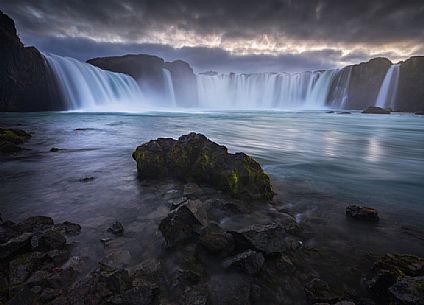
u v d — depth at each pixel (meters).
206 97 109.31
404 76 79.56
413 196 8.78
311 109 97.50
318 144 19.89
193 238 5.29
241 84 109.44
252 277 4.25
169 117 46.53
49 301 3.49
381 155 16.08
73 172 10.69
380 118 52.34
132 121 37.03
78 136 21.53
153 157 9.96
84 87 55.72
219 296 3.79
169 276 4.21
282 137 23.61
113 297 3.55
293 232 5.96
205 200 7.59
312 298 3.83
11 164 11.95
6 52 39.88
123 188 8.72
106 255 4.76
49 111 47.94
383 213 7.30
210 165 8.98
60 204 7.24
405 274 4.16
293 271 4.52
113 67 82.94
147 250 4.97
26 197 7.75
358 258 5.04
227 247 4.84
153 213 6.71
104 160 12.95
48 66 47.19
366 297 3.97
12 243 4.57
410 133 28.55
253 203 7.70
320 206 7.73
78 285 3.69
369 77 86.75
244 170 8.42
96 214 6.61
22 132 19.94
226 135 24.44
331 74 95.44
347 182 10.30
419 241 5.75
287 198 8.34
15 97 43.56
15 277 3.92
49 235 4.89
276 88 105.62
